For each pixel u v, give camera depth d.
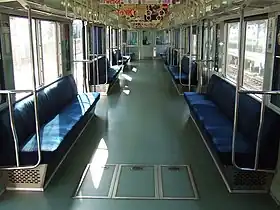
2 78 3.83
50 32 6.27
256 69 4.70
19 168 3.55
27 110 4.28
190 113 6.87
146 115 6.92
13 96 4.17
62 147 4.05
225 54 6.44
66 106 5.92
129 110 7.38
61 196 3.48
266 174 3.56
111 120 6.49
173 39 15.39
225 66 6.46
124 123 6.28
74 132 4.81
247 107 4.32
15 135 3.46
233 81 5.85
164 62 19.28
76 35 8.41
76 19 6.78
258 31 4.67
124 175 3.99
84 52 8.38
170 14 13.75
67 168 4.18
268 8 3.97
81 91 8.75
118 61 15.70
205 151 4.78
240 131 4.33
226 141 3.91
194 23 8.34
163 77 13.24
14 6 3.70
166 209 3.23
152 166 4.26
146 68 16.78
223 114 5.29
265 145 3.57
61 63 6.68
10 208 3.26
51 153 3.59
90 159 4.47
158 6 11.10
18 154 3.54
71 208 3.25
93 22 8.40
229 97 5.20
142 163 4.36
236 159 3.54
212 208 3.25
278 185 3.40
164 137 5.44
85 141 5.20
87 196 3.48
